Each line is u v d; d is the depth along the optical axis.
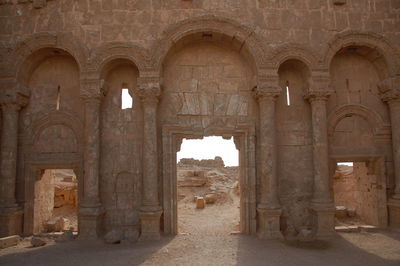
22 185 12.55
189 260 8.99
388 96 12.85
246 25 12.34
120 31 12.45
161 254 9.58
